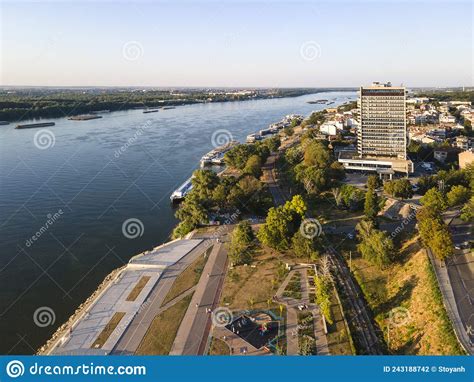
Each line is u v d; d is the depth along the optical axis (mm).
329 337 80250
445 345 71250
